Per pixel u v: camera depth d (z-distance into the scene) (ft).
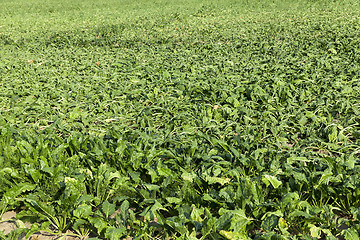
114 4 100.48
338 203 10.78
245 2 82.48
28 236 9.91
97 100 21.22
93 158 13.30
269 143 14.58
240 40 37.60
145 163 12.78
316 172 11.07
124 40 42.04
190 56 30.91
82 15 78.02
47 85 24.29
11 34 53.62
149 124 17.15
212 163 12.48
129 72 27.07
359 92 19.66
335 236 9.59
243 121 17.16
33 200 10.87
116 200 11.19
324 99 19.24
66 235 10.72
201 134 14.35
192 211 9.96
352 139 15.64
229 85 22.07
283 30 43.37
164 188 11.06
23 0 123.85
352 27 40.42
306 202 10.00
